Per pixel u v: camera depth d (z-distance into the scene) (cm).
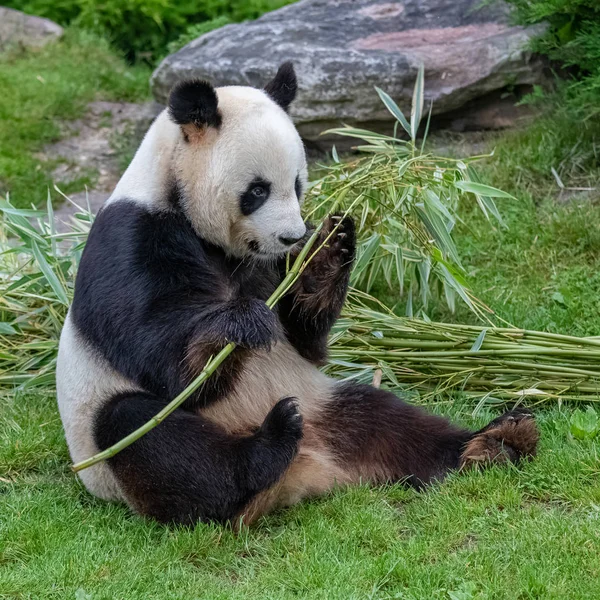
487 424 1032
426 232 1289
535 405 1133
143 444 866
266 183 913
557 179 1599
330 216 1005
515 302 1360
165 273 895
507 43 1822
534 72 1812
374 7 2095
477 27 1959
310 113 1811
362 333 1219
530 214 1552
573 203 1550
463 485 921
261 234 927
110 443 885
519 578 769
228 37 2027
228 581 817
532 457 966
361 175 1274
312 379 1016
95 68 2538
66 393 940
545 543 812
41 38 2642
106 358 905
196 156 915
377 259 1316
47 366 1194
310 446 962
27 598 784
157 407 879
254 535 883
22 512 921
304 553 824
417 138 1862
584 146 1650
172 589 797
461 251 1503
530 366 1138
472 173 1259
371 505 908
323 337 1024
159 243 900
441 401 1141
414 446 974
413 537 848
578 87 1669
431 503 899
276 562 827
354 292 1296
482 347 1157
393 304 1384
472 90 1819
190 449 865
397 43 1922
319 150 1881
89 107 2366
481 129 1872
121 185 945
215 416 936
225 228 933
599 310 1326
